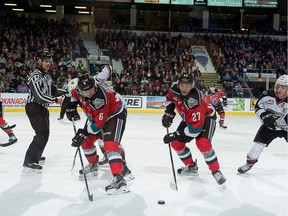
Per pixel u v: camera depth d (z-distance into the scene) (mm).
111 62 18109
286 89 3990
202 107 3791
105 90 3559
